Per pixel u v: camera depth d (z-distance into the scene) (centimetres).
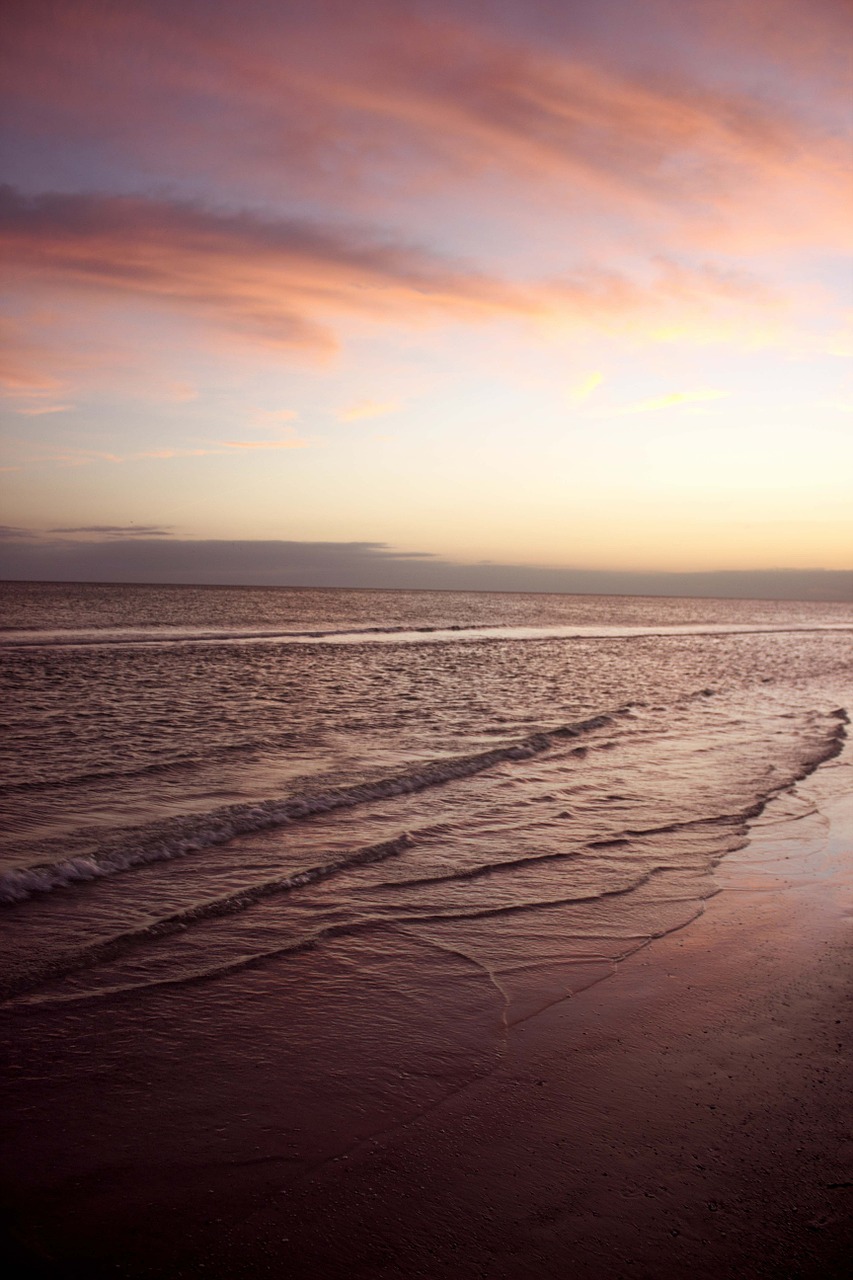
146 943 562
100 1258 288
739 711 1959
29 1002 474
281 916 622
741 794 1063
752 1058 447
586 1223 314
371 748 1303
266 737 1374
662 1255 298
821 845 855
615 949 591
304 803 930
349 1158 352
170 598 10544
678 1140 370
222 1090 401
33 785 978
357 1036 460
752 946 603
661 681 2692
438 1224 312
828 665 3666
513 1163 351
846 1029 484
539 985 532
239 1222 310
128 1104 384
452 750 1305
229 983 514
